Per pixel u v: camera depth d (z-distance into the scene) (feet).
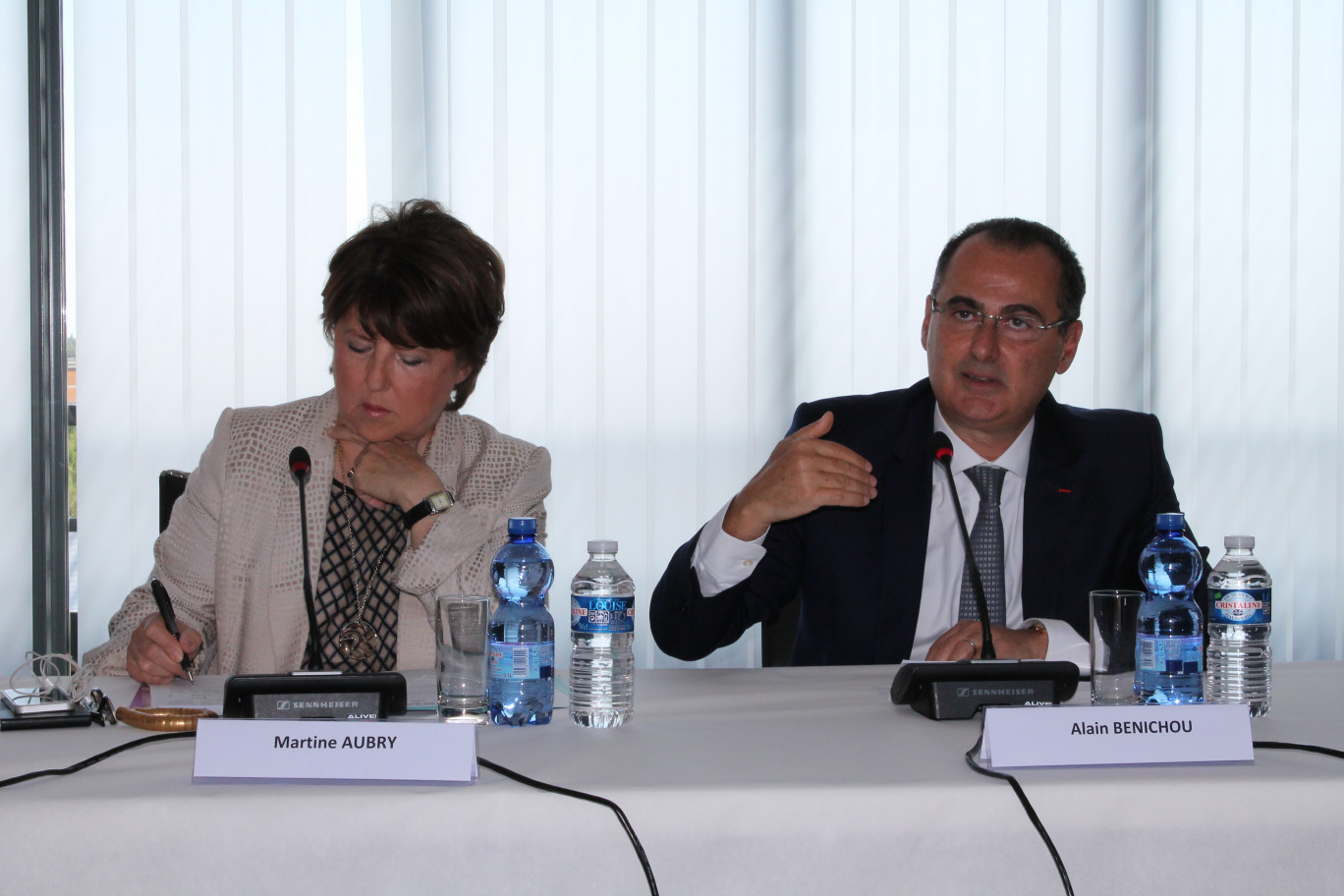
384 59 10.02
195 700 4.08
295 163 9.91
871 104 10.43
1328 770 3.12
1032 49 10.56
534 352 10.14
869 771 3.07
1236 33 10.85
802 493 4.85
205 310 9.86
